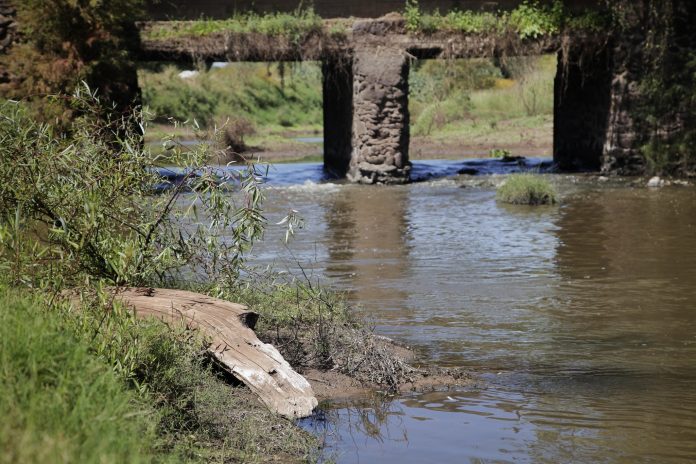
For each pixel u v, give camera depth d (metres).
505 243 20.88
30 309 7.33
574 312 13.96
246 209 11.19
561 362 11.19
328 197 30.98
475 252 19.70
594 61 38.16
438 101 68.81
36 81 29.97
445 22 35.66
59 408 5.82
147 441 6.51
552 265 18.05
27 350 6.41
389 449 8.18
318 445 8.25
